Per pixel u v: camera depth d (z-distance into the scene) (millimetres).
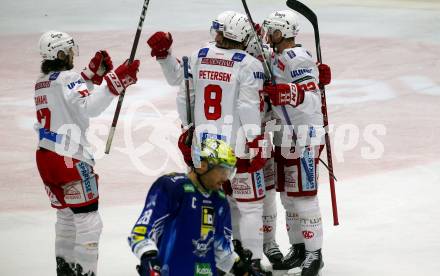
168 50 18141
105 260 19797
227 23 17281
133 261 19766
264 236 19297
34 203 24125
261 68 17328
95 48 44562
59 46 16734
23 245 20859
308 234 18344
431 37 47562
